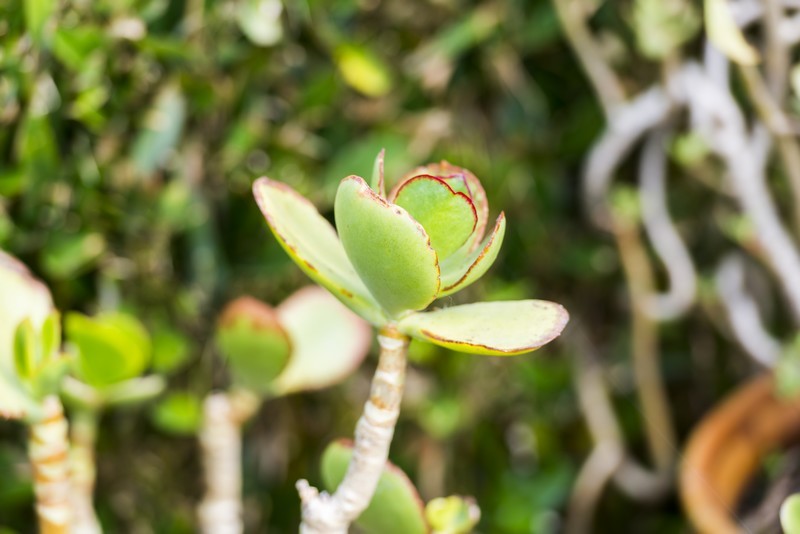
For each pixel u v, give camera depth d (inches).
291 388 37.0
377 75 47.6
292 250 29.5
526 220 57.5
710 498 43.3
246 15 42.9
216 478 37.4
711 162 53.8
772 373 50.8
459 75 54.0
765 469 47.9
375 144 48.8
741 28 44.1
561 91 57.6
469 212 29.2
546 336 28.8
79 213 41.8
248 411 37.1
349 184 28.2
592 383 59.0
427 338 29.0
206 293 46.6
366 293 29.6
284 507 52.6
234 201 47.6
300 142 48.0
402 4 52.2
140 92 42.0
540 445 59.2
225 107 45.3
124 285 44.6
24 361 31.4
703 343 62.1
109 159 42.1
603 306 63.1
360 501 29.8
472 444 56.8
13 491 42.2
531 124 56.2
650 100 52.4
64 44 38.8
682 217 59.4
